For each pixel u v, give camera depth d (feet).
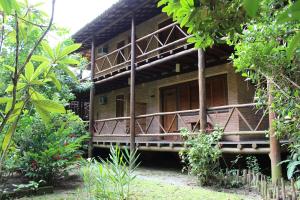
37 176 18.29
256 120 27.40
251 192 16.87
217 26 4.57
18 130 16.83
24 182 18.70
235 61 10.34
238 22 4.46
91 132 34.22
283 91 9.17
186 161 24.85
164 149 25.21
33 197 16.39
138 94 38.83
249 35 8.50
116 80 36.47
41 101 4.13
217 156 18.92
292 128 10.55
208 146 18.92
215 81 29.43
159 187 18.63
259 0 2.25
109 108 44.45
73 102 48.57
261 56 8.73
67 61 4.62
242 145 19.90
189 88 32.45
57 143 18.48
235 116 26.91
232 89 27.43
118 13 29.86
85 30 34.27
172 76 33.71
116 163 14.51
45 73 4.44
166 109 34.96
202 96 22.16
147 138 35.60
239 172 19.76
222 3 4.21
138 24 36.37
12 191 16.42
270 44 8.36
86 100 48.96
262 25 7.96
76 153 20.54
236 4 4.18
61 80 22.35
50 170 18.57
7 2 3.51
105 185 14.69
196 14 4.41
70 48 4.54
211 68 29.32
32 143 18.20
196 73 31.07
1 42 4.39
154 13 32.32
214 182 18.99
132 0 27.04
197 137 20.11
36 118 17.74
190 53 24.58
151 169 27.40
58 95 21.76
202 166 19.02
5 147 4.08
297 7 2.47
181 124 32.55
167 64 28.91
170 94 34.65
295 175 15.35
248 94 27.73
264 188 15.14
